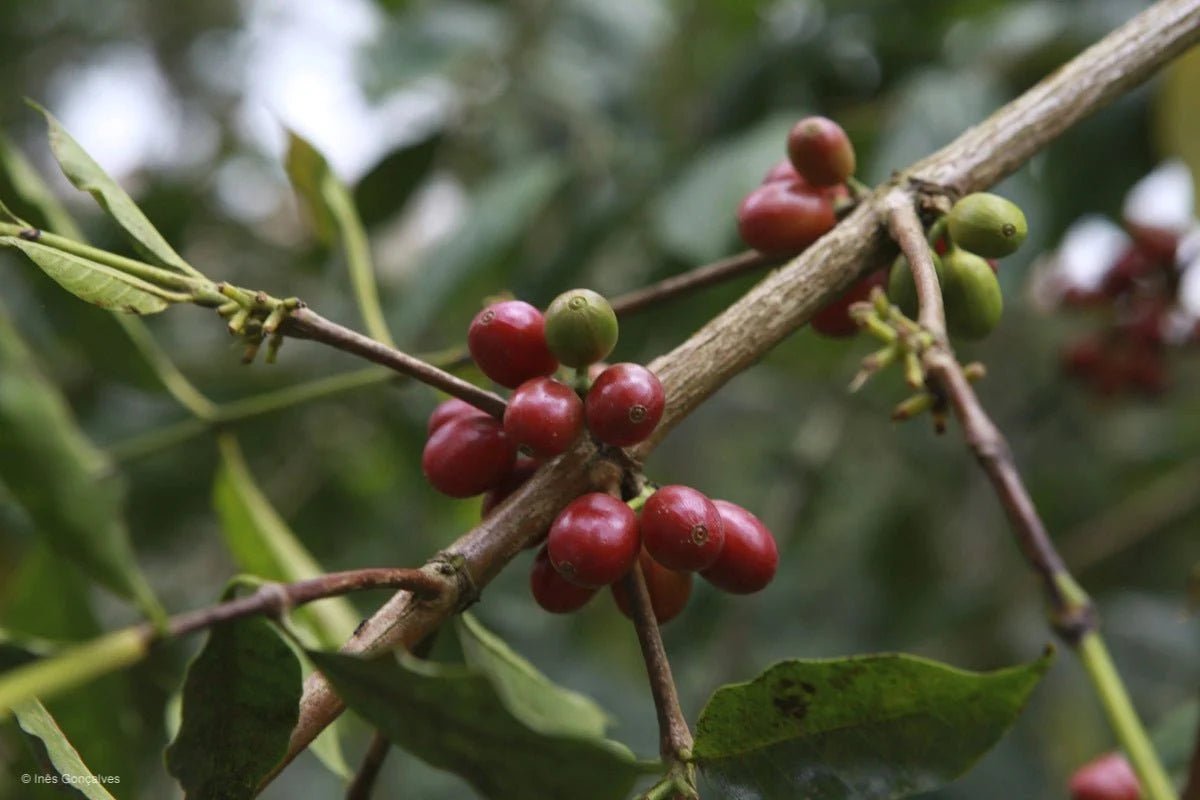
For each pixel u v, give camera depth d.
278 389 0.76
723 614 0.75
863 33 0.72
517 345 0.35
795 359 0.78
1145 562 0.86
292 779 0.77
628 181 0.69
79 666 0.29
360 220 0.71
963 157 0.39
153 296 0.34
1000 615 0.82
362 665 0.31
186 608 0.83
